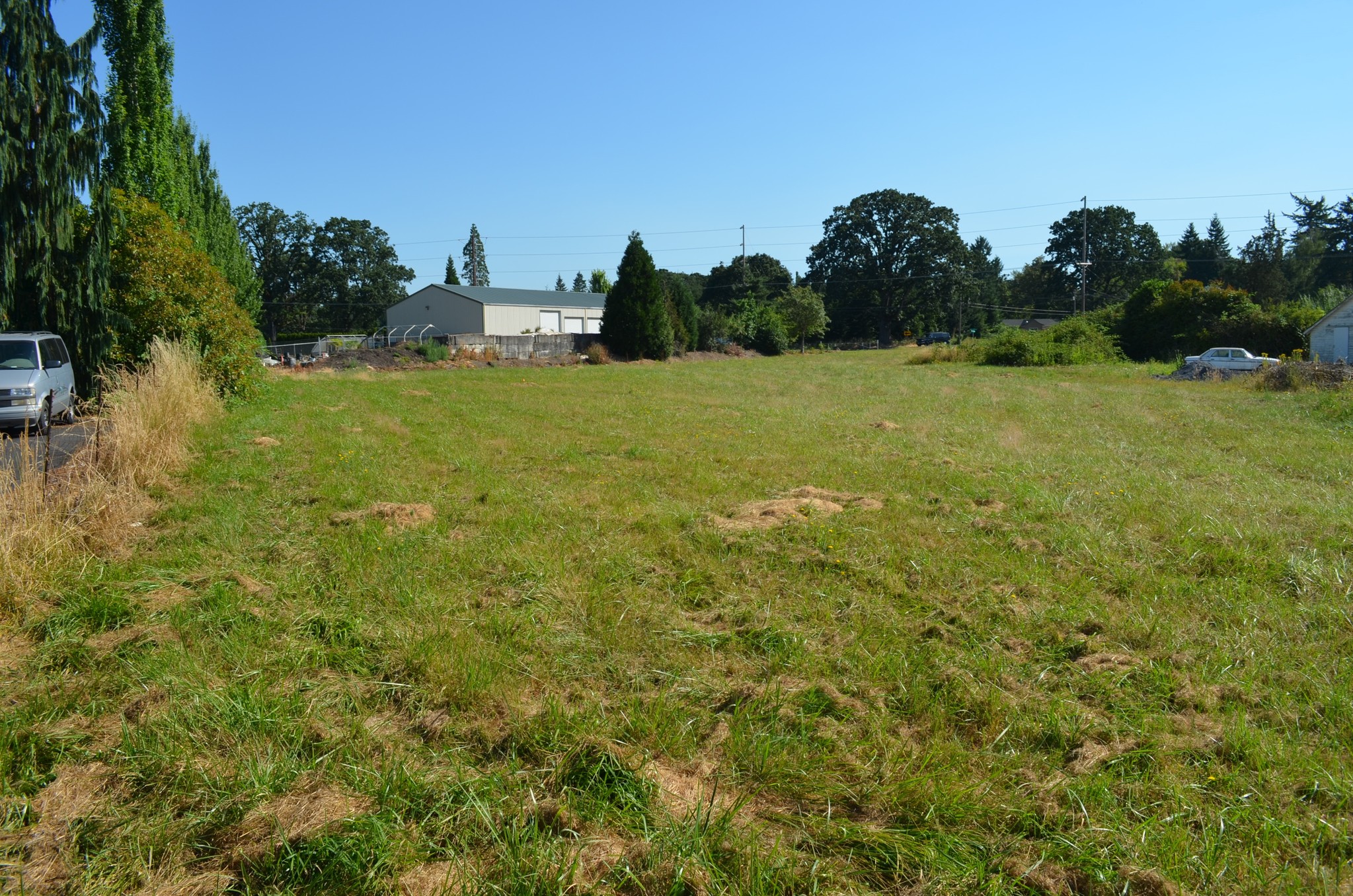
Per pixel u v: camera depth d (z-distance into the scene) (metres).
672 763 3.41
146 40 20.39
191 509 7.19
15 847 2.79
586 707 3.79
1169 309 40.88
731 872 2.73
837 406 18.42
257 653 4.26
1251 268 53.62
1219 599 5.22
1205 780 3.25
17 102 13.36
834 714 3.82
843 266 75.69
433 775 3.19
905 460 10.74
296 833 2.81
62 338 14.25
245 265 34.72
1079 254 77.06
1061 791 3.18
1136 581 5.58
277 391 19.27
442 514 7.39
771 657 4.39
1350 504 7.76
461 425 14.10
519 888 2.59
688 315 49.66
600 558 6.05
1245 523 7.01
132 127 20.42
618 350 43.47
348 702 3.85
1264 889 2.64
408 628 4.62
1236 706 3.83
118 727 3.55
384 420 14.27
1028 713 3.80
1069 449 11.74
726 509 7.86
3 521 5.23
